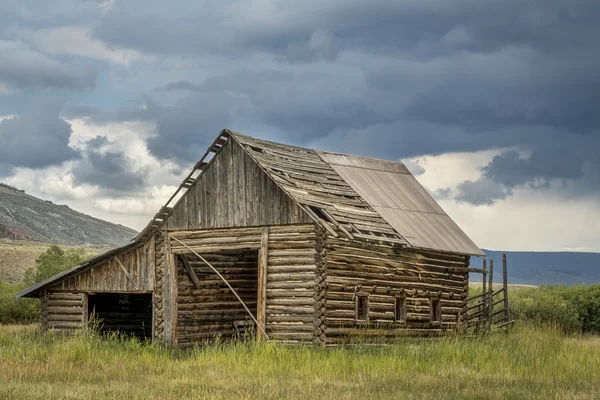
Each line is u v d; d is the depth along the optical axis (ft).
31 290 108.78
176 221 104.37
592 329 146.41
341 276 93.40
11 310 153.48
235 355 77.97
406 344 92.94
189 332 105.60
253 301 115.55
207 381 63.10
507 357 79.97
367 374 69.72
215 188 101.30
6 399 51.31
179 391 56.54
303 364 74.43
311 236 92.38
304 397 54.60
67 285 110.32
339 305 92.48
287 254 93.86
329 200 101.04
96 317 112.57
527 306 144.66
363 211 104.22
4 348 82.43
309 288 91.50
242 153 99.50
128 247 106.93
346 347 91.25
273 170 99.25
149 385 59.93
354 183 112.88
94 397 52.60
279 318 92.94
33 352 78.69
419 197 122.21
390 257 101.96
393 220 107.24
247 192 98.32
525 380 66.64
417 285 106.22
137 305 120.67
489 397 55.88
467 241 118.52
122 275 107.45
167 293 104.17
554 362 76.84
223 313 111.04
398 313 103.24
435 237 111.04
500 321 125.59
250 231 97.55
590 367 75.25
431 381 64.69
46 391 54.70
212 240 100.89
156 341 100.01
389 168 126.41
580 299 149.69
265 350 79.36
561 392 58.85
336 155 120.47
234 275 113.19
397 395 56.34
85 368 70.69
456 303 114.21
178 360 80.33
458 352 80.18
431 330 107.65
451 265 114.32
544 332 114.11
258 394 55.93
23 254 460.14
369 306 97.09
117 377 65.21
